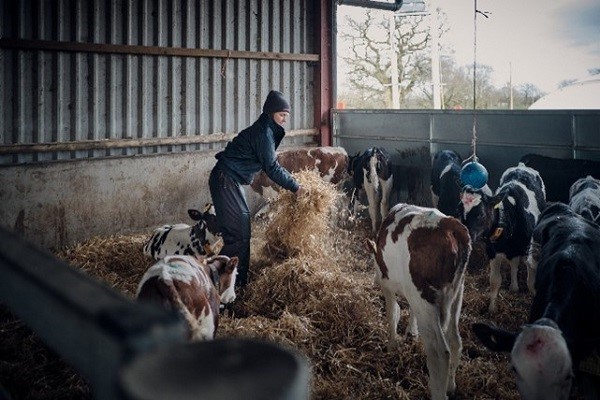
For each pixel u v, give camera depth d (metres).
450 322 3.68
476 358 4.32
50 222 7.09
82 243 7.10
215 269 3.74
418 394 3.89
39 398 3.65
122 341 0.65
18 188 6.82
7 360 4.17
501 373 4.11
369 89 19.48
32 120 7.04
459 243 3.56
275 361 0.67
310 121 9.91
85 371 0.74
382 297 5.48
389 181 8.55
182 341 0.68
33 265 0.92
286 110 5.70
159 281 3.11
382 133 9.17
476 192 5.17
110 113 7.65
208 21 8.52
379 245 4.04
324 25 9.70
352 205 9.11
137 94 7.90
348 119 9.66
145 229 7.95
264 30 9.16
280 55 9.25
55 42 7.04
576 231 3.88
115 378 0.65
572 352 2.81
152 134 8.09
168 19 8.11
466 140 8.10
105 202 7.54
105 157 7.50
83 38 7.35
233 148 5.64
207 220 5.59
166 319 0.69
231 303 5.32
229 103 8.84
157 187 8.00
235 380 0.63
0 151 6.77
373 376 4.08
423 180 8.73
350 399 3.77
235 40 8.84
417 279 3.66
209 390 0.61
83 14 7.32
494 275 5.33
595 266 3.65
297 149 8.91
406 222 3.76
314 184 6.12
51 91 7.15
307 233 6.01
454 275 3.56
